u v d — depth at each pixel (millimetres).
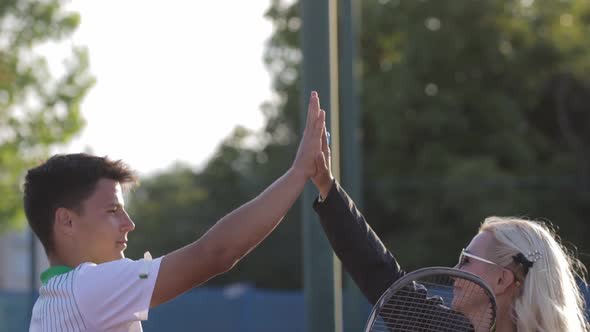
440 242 35469
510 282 4500
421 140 38844
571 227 36062
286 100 42156
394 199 36906
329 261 6363
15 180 24891
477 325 4367
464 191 34781
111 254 4461
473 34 39625
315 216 6375
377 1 40719
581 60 39875
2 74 24172
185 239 39531
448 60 39469
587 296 5078
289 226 36562
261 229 4102
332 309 6367
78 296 4152
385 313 4449
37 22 24328
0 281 41906
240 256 4121
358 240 4828
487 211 34344
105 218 4418
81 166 4434
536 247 4492
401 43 40625
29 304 19875
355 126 13320
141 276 4090
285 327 21438
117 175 4504
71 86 24969
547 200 36031
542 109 41688
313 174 4301
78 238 4414
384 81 38688
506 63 39875
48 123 24812
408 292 4465
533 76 40188
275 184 4219
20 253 42312
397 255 35625
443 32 39125
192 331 21547
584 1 41000
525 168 39156
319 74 6344
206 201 40156
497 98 39469
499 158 39406
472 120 39625
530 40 40125
